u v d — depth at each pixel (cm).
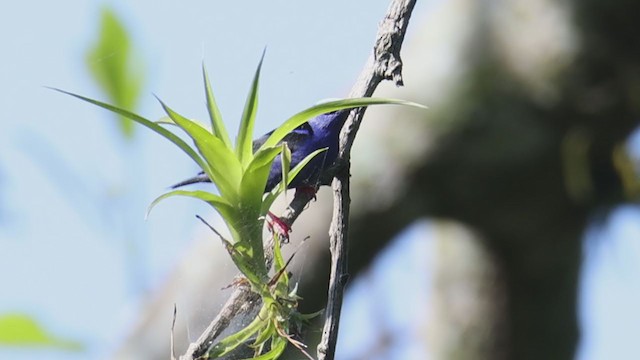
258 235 586
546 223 1318
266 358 583
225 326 595
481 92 1285
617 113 1292
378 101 541
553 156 1292
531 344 1371
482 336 1370
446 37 1317
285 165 564
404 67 1312
